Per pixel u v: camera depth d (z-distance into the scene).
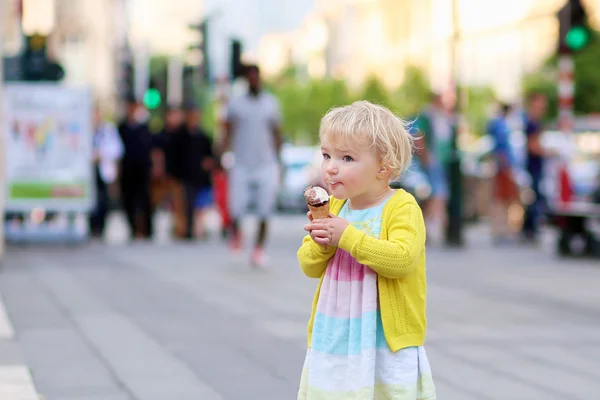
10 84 17.77
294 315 9.53
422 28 93.00
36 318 9.19
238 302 10.40
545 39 64.44
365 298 3.94
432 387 4.00
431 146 17.94
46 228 17.83
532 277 12.96
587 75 54.53
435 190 18.12
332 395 3.97
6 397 6.05
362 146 3.91
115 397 6.19
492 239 19.41
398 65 100.50
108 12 100.62
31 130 17.34
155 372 6.94
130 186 19.77
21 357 7.36
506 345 8.13
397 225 3.96
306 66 129.88
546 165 20.50
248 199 13.83
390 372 3.93
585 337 8.53
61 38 96.12
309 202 3.94
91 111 17.56
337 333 3.98
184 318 9.30
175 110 20.28
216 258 15.32
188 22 28.38
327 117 4.00
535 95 19.19
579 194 19.75
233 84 25.20
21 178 17.27
